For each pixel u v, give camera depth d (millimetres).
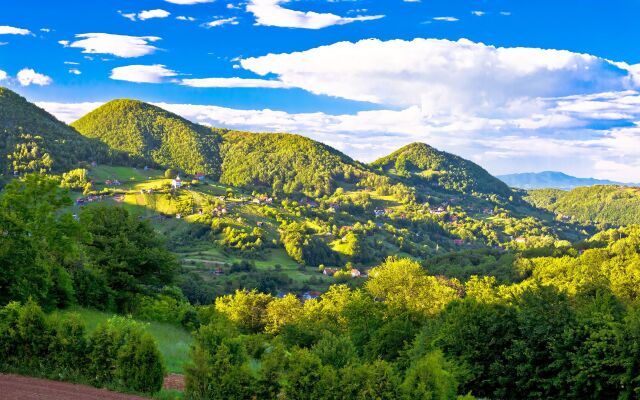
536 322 25188
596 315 24531
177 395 15734
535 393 24672
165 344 27641
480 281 90812
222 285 124750
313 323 48406
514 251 149125
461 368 24297
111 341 15977
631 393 22266
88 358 15938
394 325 33812
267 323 76812
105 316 33344
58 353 16000
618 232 167625
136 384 15352
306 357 15102
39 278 27203
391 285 73188
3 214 25391
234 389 14961
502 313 27062
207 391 15195
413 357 28172
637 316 23203
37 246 29469
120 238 39531
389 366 15016
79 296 34969
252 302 79062
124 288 39094
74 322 16438
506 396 25938
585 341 23625
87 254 38844
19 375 15336
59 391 14000
